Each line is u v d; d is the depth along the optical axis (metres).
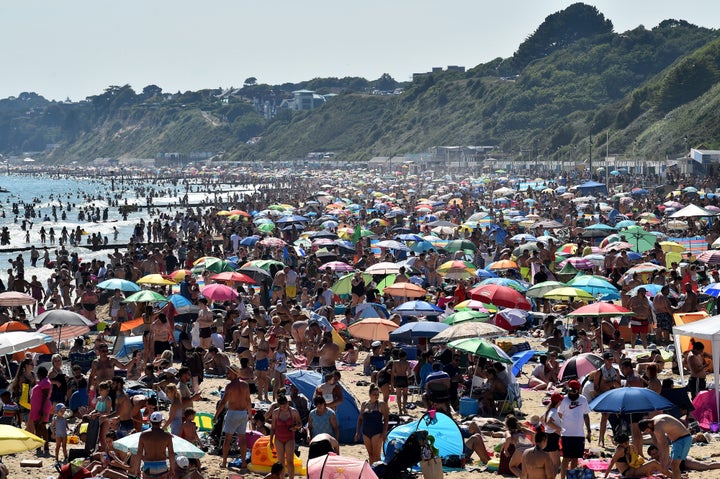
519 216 130.00
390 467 31.64
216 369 53.50
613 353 47.25
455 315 49.47
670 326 55.28
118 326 65.62
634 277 64.19
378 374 42.94
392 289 61.50
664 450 30.44
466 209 152.50
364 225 135.00
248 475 33.44
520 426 33.50
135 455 30.17
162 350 51.56
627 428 34.94
